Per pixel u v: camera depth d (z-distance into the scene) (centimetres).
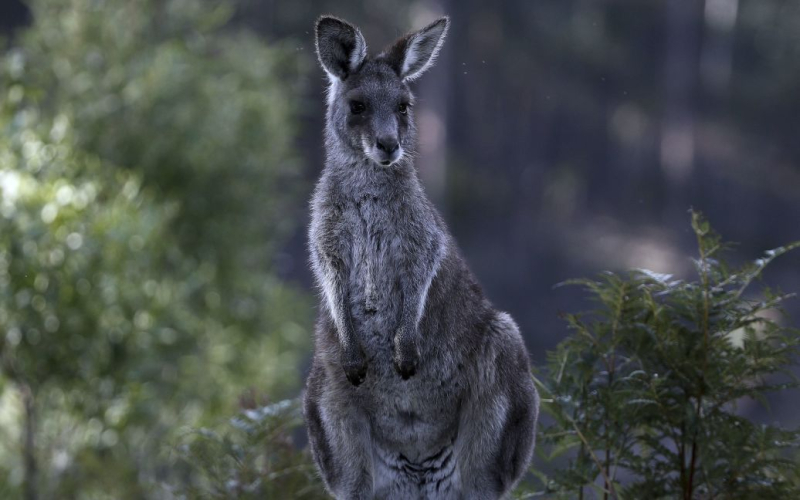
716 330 768
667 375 778
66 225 1497
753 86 5866
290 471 892
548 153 5612
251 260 2009
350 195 809
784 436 755
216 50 2153
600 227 5150
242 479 891
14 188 1475
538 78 5578
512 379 801
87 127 1780
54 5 1922
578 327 808
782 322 3206
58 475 1473
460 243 4653
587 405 796
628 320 800
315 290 866
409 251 797
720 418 775
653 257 4747
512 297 4272
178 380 1684
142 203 1708
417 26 4653
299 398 934
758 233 5294
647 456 811
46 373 1509
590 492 840
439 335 802
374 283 804
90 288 1506
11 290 1457
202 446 927
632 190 5506
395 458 818
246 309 1961
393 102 820
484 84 5478
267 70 2083
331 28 838
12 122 1527
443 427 809
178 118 1853
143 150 1820
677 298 778
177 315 1670
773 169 5603
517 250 4694
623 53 5759
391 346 803
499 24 5478
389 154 784
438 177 4175
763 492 753
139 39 1944
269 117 2020
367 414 811
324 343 822
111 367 1545
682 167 5306
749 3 6194
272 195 2077
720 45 5791
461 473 809
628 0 5809
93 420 1532
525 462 807
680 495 779
